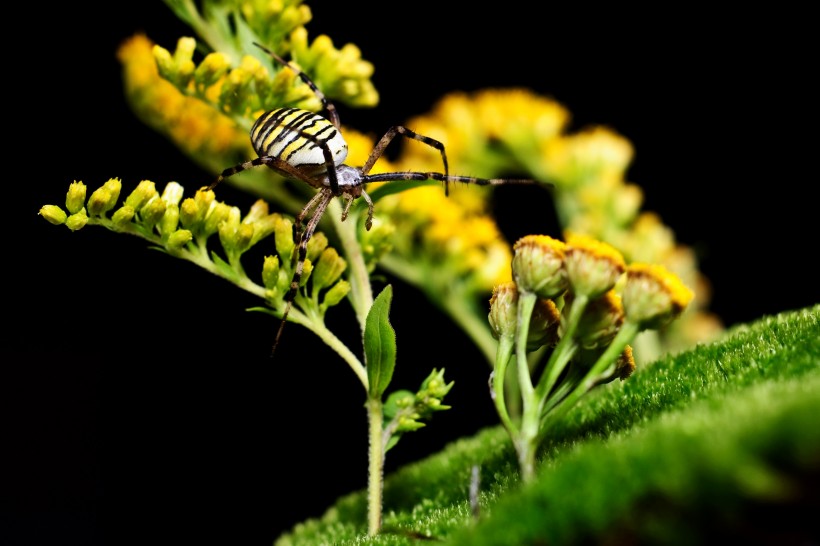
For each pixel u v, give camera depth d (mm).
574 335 321
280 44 370
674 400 334
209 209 347
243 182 396
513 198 463
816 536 275
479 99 438
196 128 394
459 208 417
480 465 369
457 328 471
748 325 366
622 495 297
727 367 337
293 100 365
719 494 280
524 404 321
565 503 299
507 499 307
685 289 318
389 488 383
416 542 322
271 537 508
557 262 321
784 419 283
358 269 358
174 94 394
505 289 326
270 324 527
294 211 396
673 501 292
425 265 418
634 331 319
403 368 466
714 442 294
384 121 599
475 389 464
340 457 515
